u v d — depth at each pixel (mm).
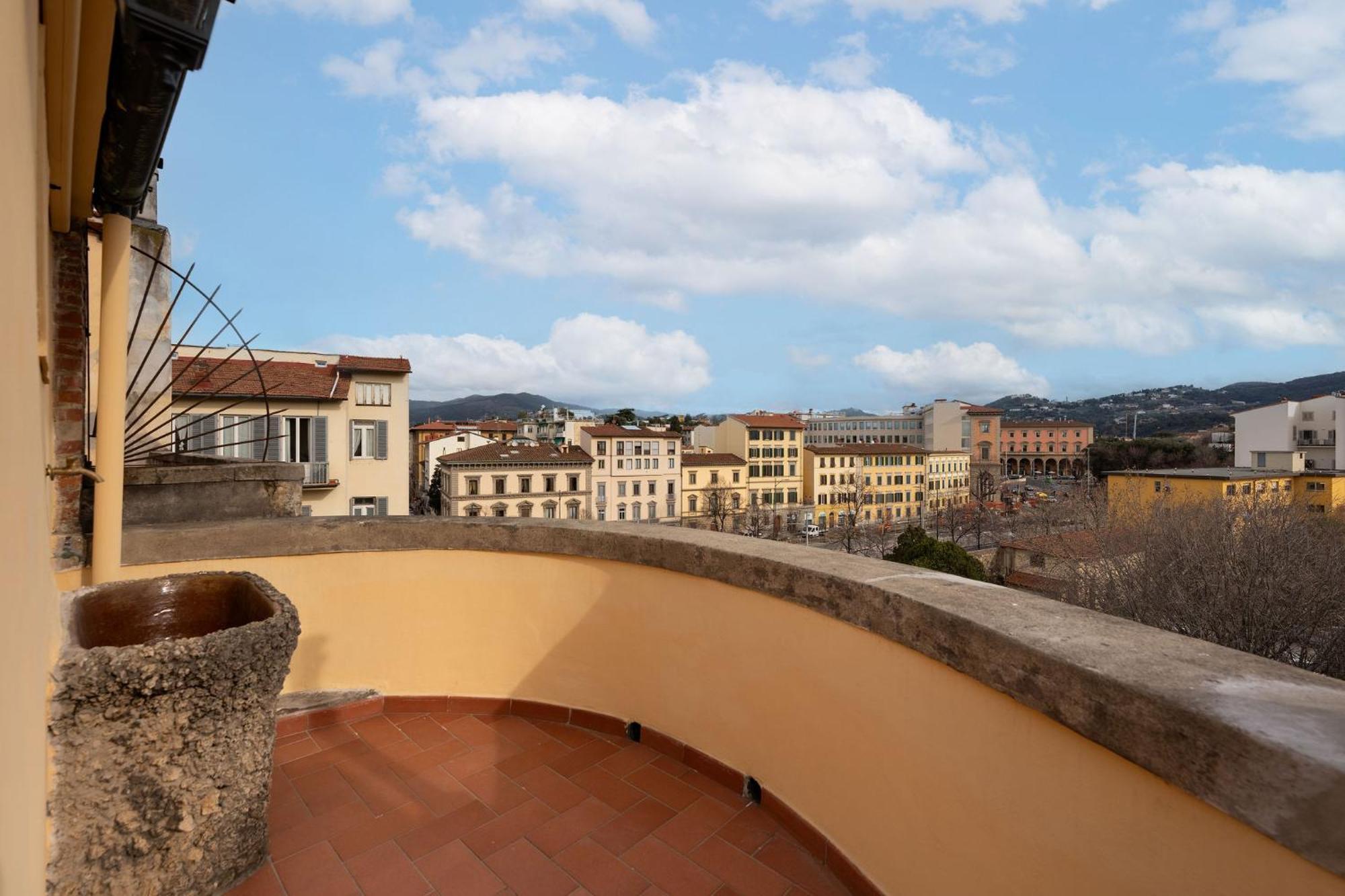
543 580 3201
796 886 2053
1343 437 43062
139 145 2176
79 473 2537
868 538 53844
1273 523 13945
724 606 2557
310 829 2371
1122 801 1193
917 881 1717
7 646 820
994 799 1481
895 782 1805
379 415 23766
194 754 1905
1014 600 1690
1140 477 32750
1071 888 1286
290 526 3191
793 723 2250
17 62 1000
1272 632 11867
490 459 42312
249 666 1990
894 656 1815
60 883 1666
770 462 59500
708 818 2391
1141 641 1362
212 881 1976
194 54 1734
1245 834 987
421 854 2234
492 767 2775
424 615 3312
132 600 2279
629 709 2959
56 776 1669
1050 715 1294
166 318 3664
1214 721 999
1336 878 860
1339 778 843
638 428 55781
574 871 2150
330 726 3143
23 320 1141
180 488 3342
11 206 941
